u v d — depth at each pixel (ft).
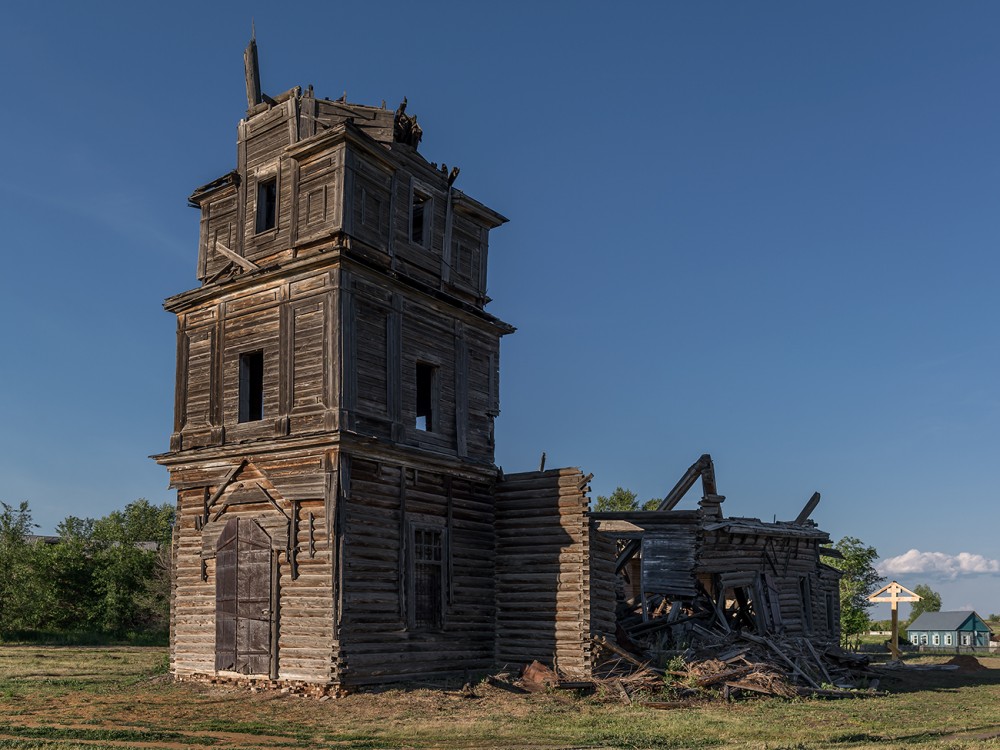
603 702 66.69
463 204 87.61
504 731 53.88
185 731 52.95
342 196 74.18
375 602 70.03
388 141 80.64
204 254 84.43
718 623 95.04
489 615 81.51
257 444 72.90
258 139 82.12
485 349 88.28
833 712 64.85
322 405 71.00
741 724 57.26
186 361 82.69
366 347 73.82
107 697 67.56
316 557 68.54
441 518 78.33
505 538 82.99
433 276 83.71
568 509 79.41
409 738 51.57
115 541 180.04
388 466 73.56
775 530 105.50
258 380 87.45
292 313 74.64
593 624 78.43
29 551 149.59
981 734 56.03
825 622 117.60
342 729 54.54
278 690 68.39
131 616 149.38
